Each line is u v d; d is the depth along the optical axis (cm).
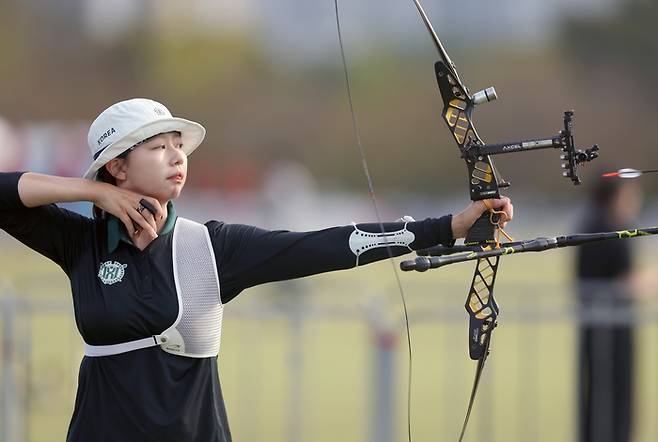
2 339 2405
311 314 2531
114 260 1377
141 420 1353
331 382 3562
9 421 2400
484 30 16100
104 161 1379
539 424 3020
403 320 2552
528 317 2580
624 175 1337
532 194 13338
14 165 10275
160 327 1352
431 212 14275
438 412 3106
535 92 14500
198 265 1371
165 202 1402
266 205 12288
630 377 2598
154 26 17050
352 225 1375
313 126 16962
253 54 17800
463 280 5278
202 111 17088
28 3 16125
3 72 15750
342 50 1397
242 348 3512
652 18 14250
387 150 16275
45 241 1410
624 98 14175
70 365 2792
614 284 2734
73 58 16288
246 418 3022
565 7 14875
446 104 1336
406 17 16988
